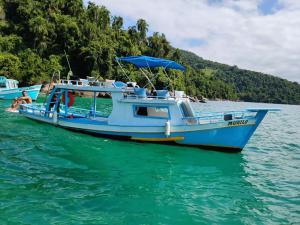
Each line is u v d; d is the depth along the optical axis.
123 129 18.64
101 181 11.50
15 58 84.81
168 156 15.88
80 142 17.81
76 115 22.62
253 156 17.33
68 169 12.69
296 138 25.67
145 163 14.40
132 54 117.19
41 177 11.42
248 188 11.71
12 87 46.97
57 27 101.62
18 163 13.00
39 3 108.88
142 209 9.27
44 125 22.22
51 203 9.19
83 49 95.50
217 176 13.05
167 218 8.79
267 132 29.00
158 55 133.75
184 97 18.64
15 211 8.51
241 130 17.00
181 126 17.44
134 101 18.41
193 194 10.78
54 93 22.44
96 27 114.25
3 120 23.91
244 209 9.71
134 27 139.50
